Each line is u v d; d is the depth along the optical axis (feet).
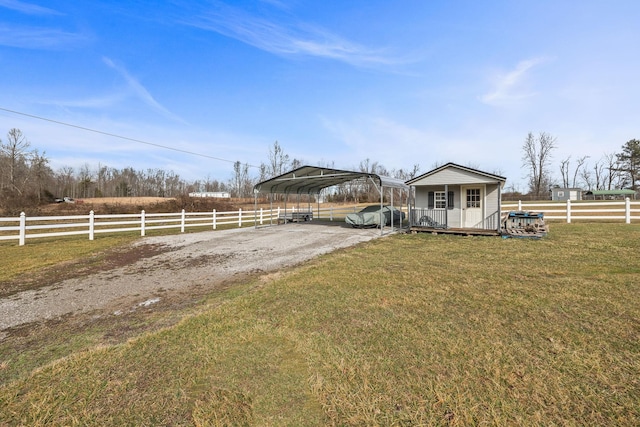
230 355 10.77
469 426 7.08
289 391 8.66
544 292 16.43
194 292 18.92
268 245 35.24
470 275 20.44
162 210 96.22
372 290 17.62
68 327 13.96
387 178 47.09
